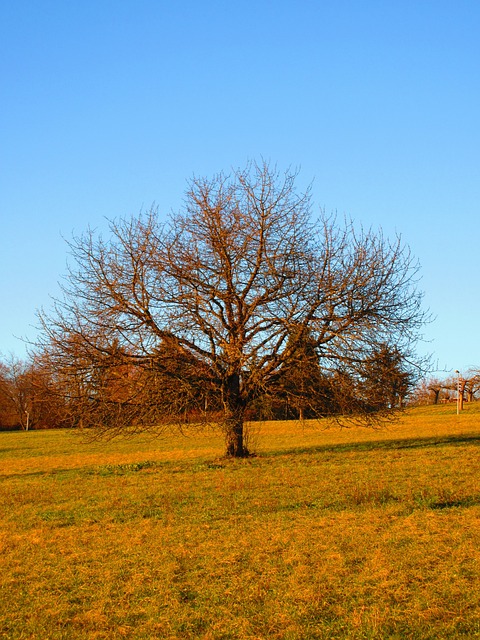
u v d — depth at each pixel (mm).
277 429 63750
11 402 103125
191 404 29266
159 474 28953
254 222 29547
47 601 11844
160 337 29000
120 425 29250
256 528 16312
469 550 12883
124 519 18844
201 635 9922
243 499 20594
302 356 28812
